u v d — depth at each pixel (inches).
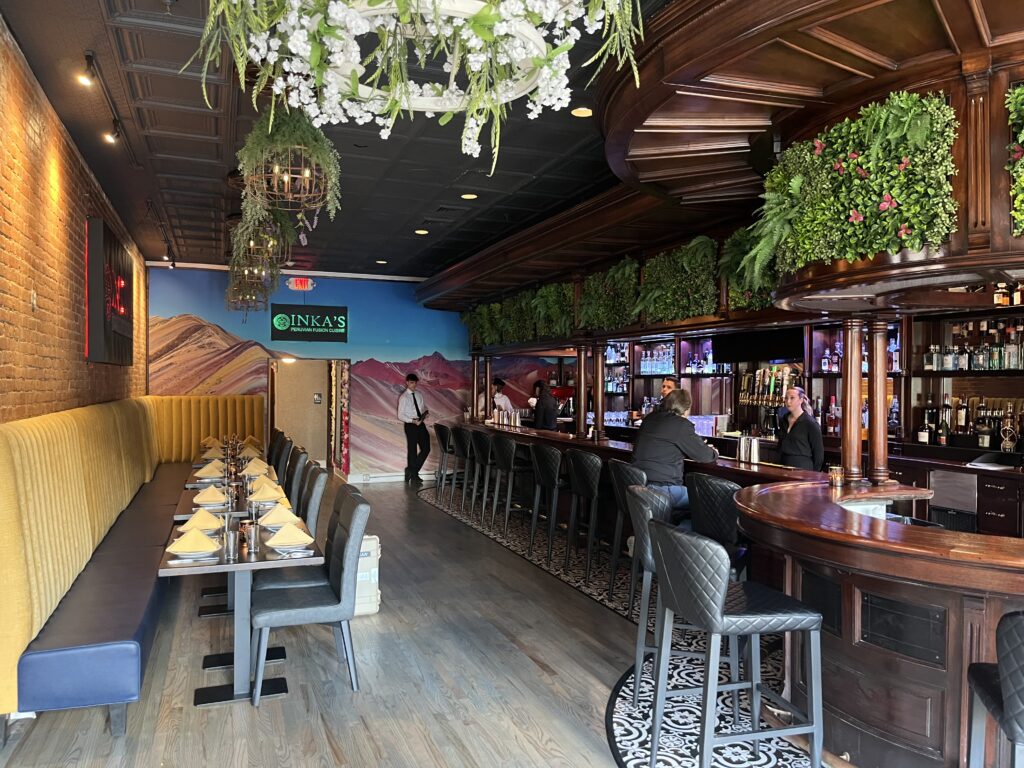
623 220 229.3
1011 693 84.7
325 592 159.2
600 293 299.3
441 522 330.0
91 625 135.8
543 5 64.7
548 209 301.0
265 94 173.2
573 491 247.0
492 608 207.9
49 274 185.6
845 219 128.7
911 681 112.8
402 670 163.9
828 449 278.2
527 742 131.9
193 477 259.1
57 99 182.2
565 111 190.4
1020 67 112.1
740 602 118.1
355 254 403.5
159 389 427.2
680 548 114.3
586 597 218.4
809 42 112.1
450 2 63.4
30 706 122.8
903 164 120.4
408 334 484.1
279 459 320.5
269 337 450.0
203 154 227.5
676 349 351.3
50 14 140.6
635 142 157.9
